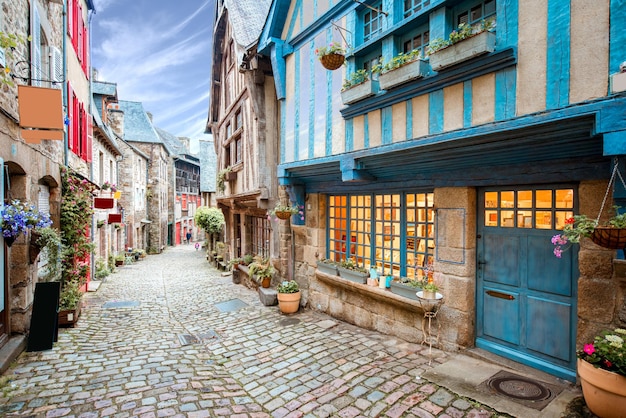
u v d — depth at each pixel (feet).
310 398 12.04
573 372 11.48
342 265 20.29
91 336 19.30
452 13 12.72
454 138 11.91
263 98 25.39
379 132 15.43
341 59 15.26
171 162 101.71
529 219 12.73
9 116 14.16
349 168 16.65
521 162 12.09
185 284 36.88
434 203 15.30
